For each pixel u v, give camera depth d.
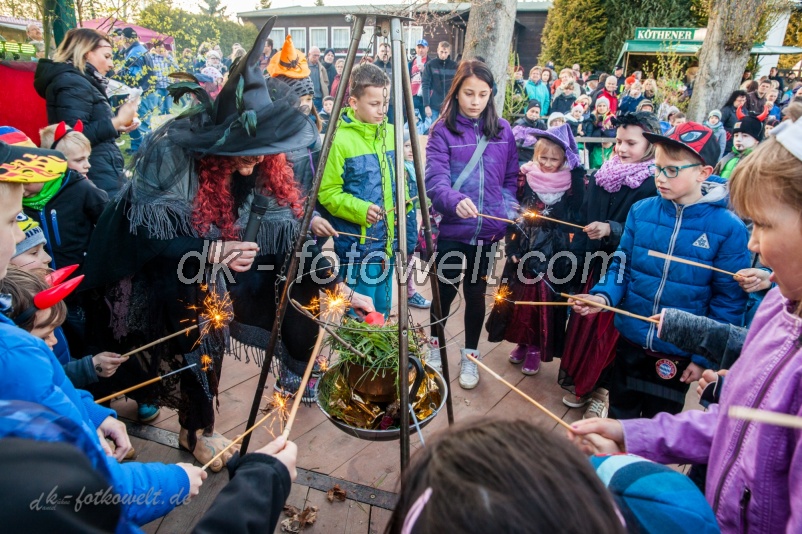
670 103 9.56
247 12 16.81
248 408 2.58
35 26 5.80
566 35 16.05
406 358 1.43
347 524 1.92
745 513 0.95
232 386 2.75
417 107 8.30
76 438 0.65
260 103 1.68
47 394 1.01
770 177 0.87
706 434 1.14
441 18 4.60
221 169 1.83
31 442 0.58
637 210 2.24
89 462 0.61
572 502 0.55
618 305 2.29
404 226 1.48
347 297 2.17
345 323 1.71
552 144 2.73
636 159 2.57
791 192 0.86
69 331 2.30
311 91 3.09
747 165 0.93
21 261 1.80
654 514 0.77
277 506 0.97
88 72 3.34
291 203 2.19
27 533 0.51
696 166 1.98
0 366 0.97
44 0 4.10
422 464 0.65
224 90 1.71
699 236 2.04
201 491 2.06
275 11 16.45
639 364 2.22
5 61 4.02
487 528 0.54
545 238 2.79
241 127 1.66
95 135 3.29
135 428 2.40
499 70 5.17
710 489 1.05
